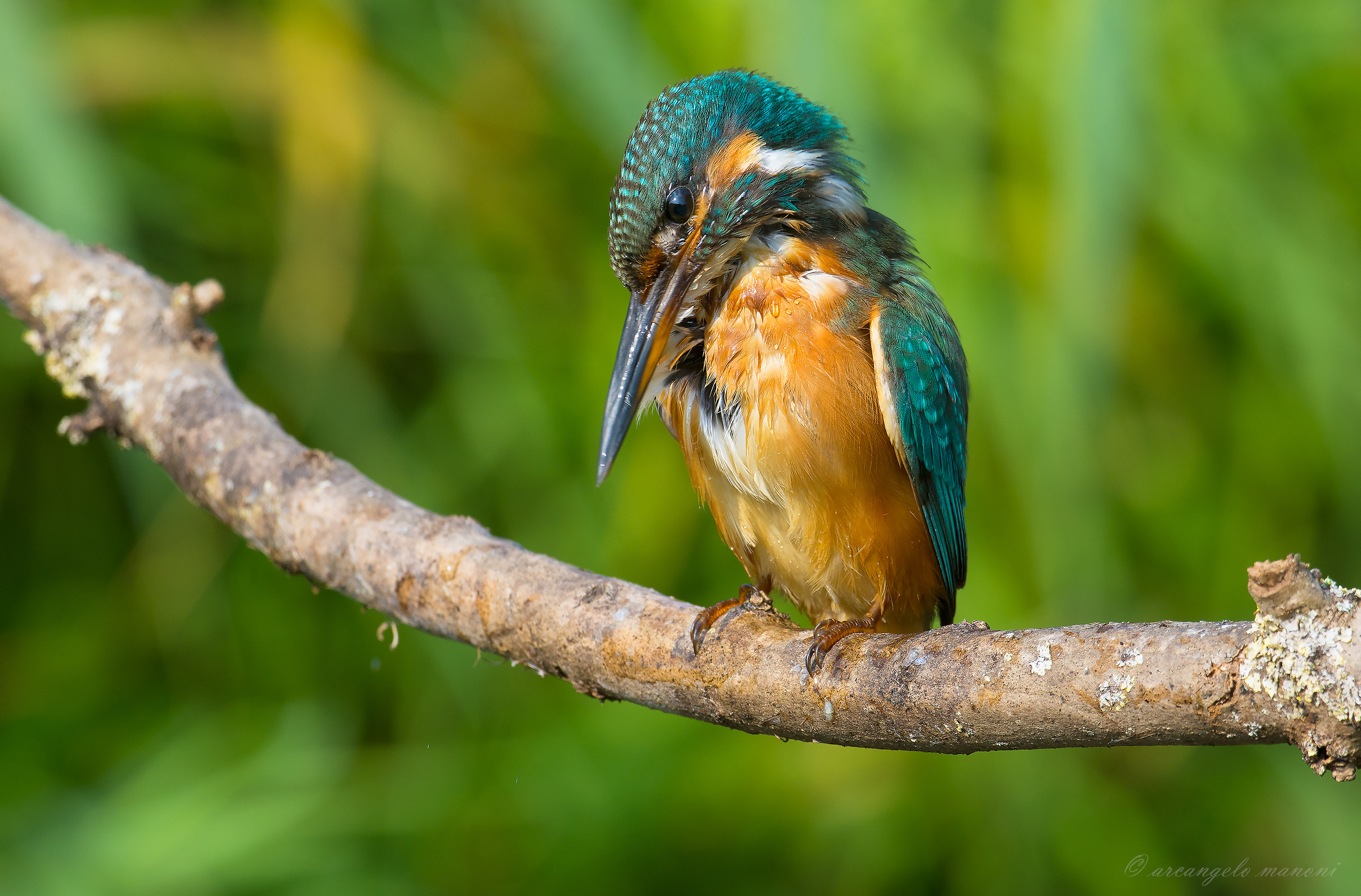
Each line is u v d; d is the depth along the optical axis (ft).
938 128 28.37
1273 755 31.40
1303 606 10.00
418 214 30.83
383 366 31.81
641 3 29.27
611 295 29.96
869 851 30.96
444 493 30.55
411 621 16.43
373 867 29.71
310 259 28.40
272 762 27.89
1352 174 31.65
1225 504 32.58
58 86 25.22
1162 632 10.97
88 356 19.94
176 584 30.89
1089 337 25.76
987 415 28.66
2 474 30.96
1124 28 23.95
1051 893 30.99
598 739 30.63
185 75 27.50
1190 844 32.01
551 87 29.94
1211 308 32.14
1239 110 29.96
